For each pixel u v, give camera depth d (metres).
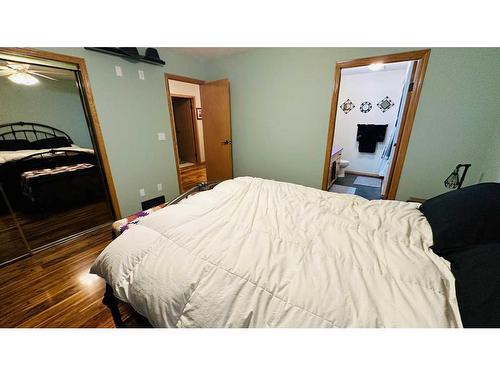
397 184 2.41
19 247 2.12
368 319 0.63
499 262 0.67
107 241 2.27
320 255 0.92
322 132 2.76
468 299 0.65
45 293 1.58
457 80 1.92
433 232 1.05
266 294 0.72
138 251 0.97
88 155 2.86
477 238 0.88
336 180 4.52
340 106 4.89
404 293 0.72
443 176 2.18
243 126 3.39
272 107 3.02
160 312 0.78
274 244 1.00
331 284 0.75
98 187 3.08
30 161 2.46
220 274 0.80
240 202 1.50
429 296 0.70
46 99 2.40
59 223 2.60
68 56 1.95
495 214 0.88
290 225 1.19
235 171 3.78
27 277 1.75
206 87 3.46
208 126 3.71
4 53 1.65
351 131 4.93
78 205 2.98
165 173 3.09
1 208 2.35
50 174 2.65
